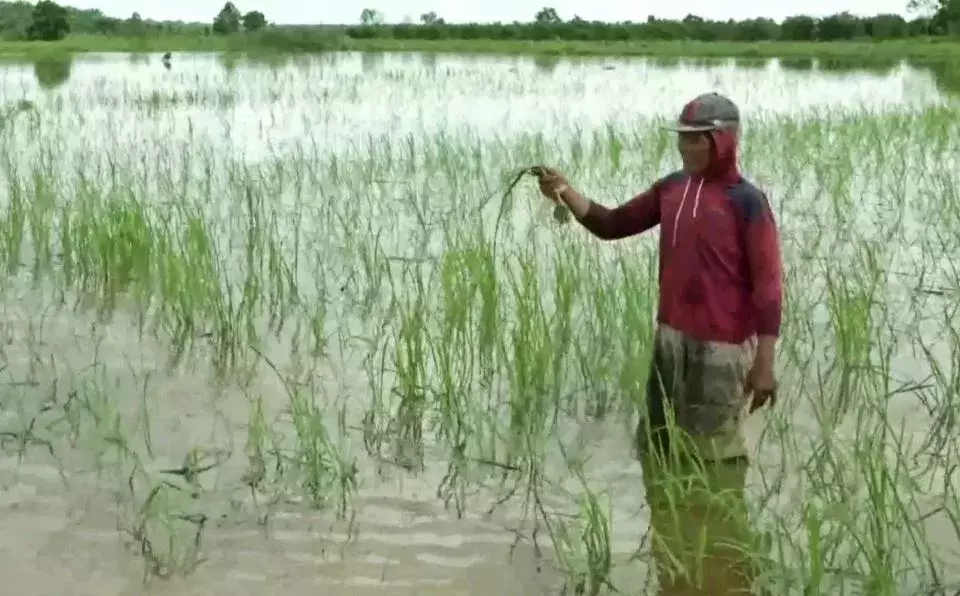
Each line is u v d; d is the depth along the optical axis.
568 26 55.53
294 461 4.31
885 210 9.14
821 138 13.12
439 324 5.53
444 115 17.84
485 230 8.34
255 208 8.20
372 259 7.43
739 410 4.41
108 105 18.84
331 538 3.78
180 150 12.77
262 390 5.18
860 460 3.86
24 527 3.81
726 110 4.18
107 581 3.46
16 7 53.62
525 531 3.85
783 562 3.38
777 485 4.13
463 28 55.66
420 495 4.12
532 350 4.99
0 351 5.61
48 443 4.49
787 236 8.07
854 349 5.15
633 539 3.80
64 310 6.38
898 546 3.47
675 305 4.41
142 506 3.98
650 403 4.61
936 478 4.21
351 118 17.31
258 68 31.28
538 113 18.31
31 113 16.28
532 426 4.67
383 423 4.80
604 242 7.70
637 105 20.00
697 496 4.08
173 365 5.50
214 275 6.41
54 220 8.46
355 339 5.91
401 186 10.39
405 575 3.53
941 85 24.31
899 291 6.64
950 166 11.24
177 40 50.22
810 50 42.59
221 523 3.88
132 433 4.64
